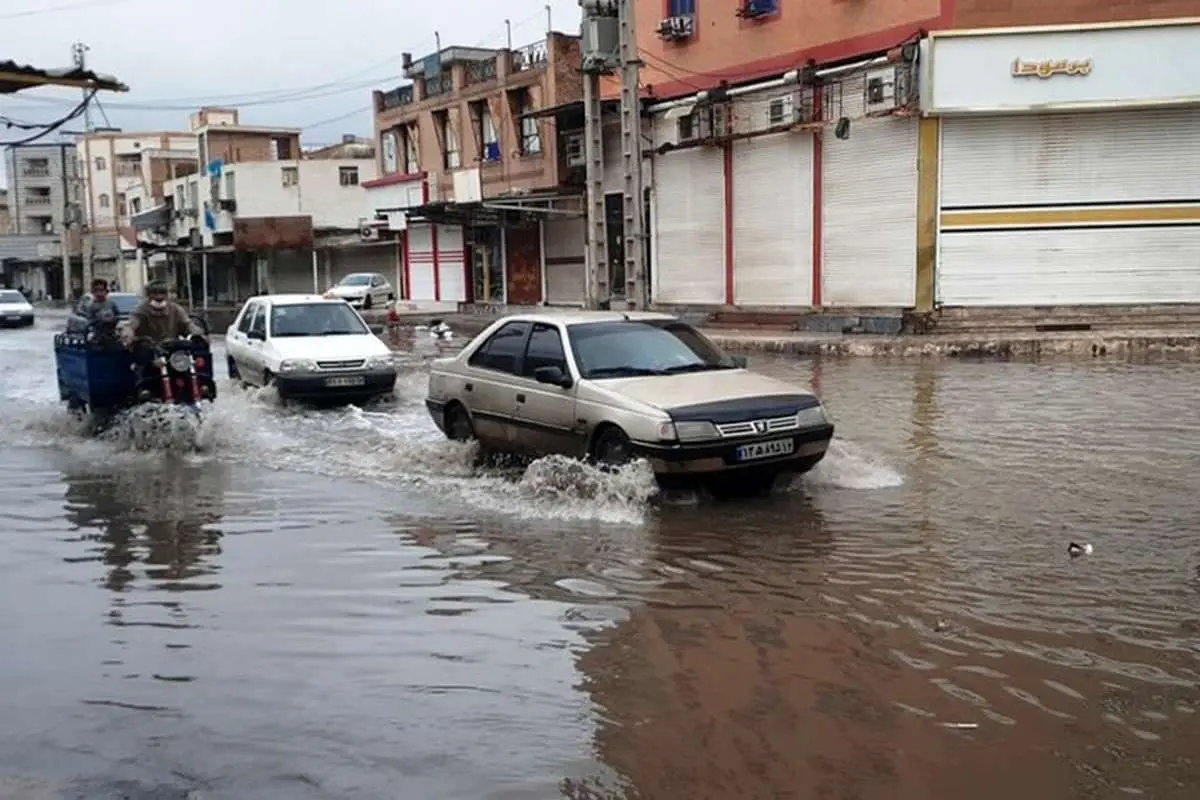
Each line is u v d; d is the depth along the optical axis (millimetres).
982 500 8180
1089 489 8453
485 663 5082
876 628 5434
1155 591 5930
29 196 99250
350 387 14750
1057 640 5211
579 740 4238
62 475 10117
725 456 8117
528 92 36750
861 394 14352
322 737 4309
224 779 3969
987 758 4016
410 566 6746
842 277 24547
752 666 4977
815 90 24516
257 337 15938
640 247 19531
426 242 43656
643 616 5715
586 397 8781
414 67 43062
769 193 26109
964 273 22750
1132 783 3811
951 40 21750
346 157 63031
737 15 26625
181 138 89312
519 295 38312
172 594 6262
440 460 10398
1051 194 22297
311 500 8773
